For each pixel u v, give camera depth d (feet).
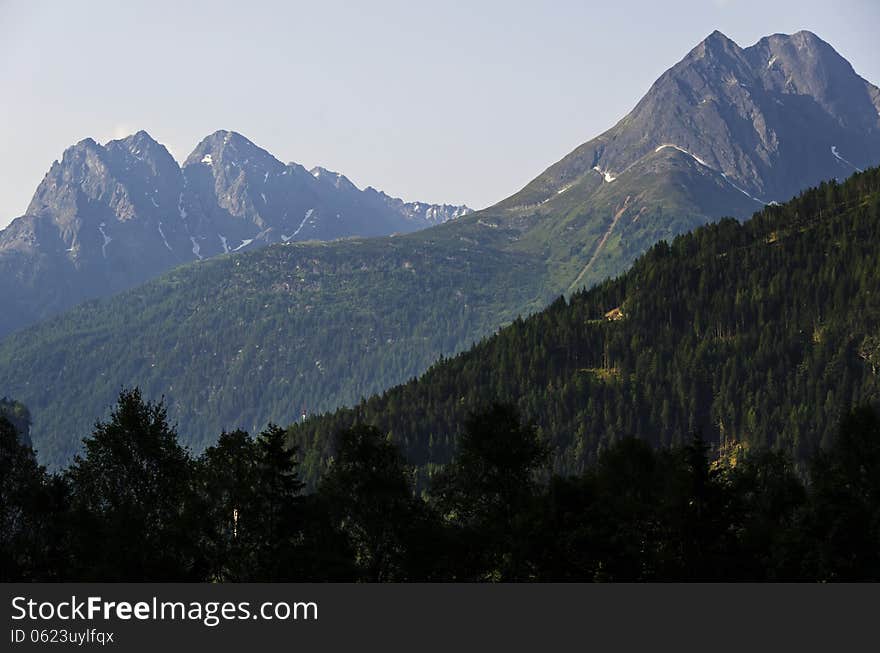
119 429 260.21
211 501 253.03
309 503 254.47
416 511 267.80
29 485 259.80
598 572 252.62
